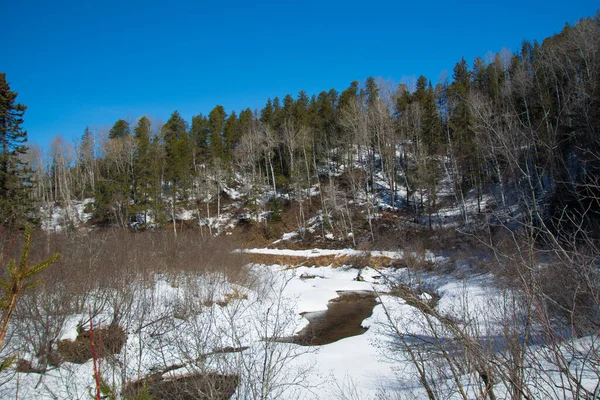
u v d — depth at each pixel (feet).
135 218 151.53
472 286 49.75
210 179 168.45
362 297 77.15
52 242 54.03
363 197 141.18
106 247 55.93
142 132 183.52
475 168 110.83
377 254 102.01
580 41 47.93
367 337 45.85
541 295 10.55
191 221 150.82
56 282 36.17
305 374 33.81
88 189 179.73
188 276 55.42
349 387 30.01
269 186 167.73
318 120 184.44
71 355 32.71
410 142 145.59
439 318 13.32
